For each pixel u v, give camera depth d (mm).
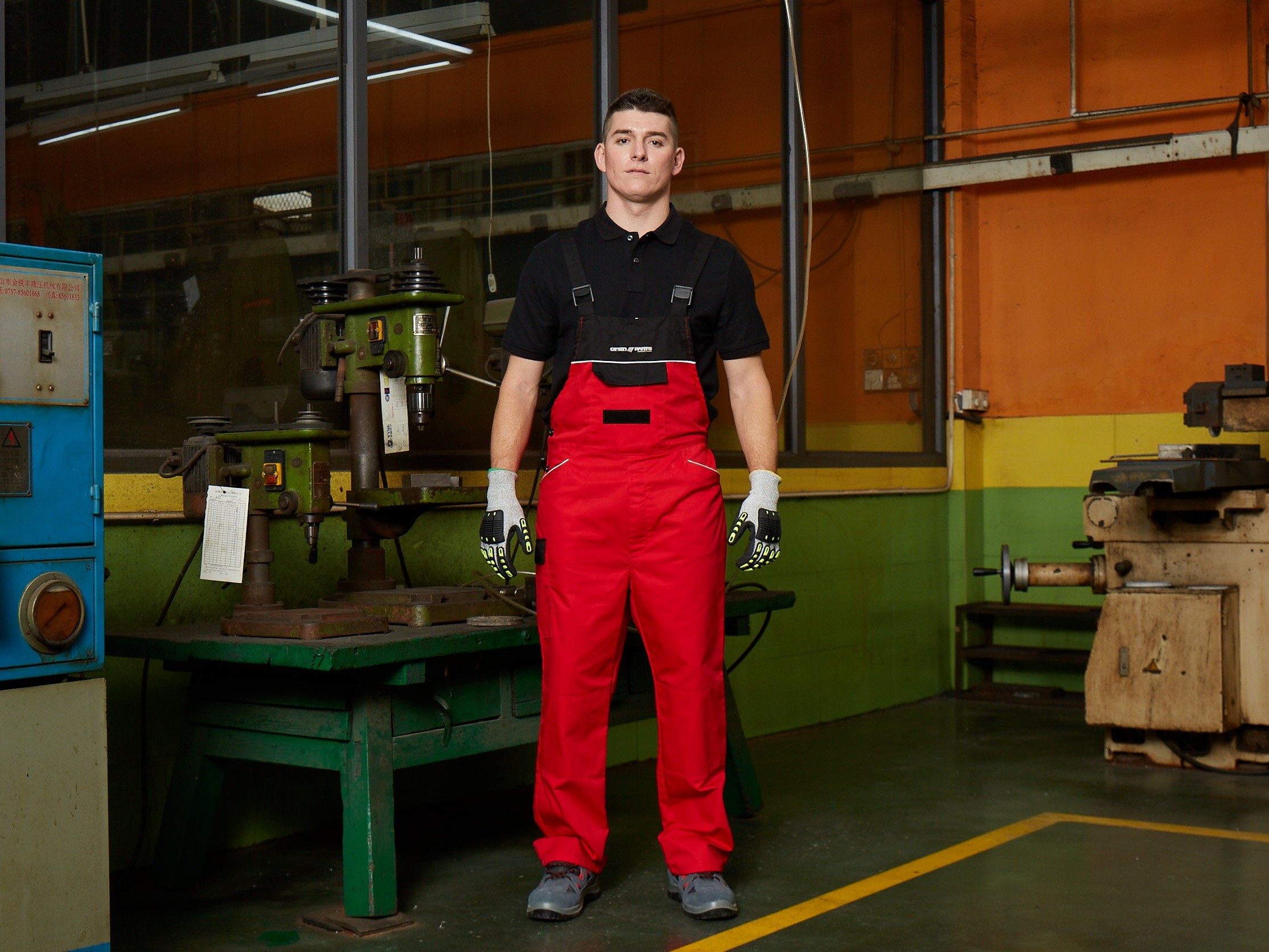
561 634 2553
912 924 2561
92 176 2998
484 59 3932
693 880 2602
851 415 5367
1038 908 2664
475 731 2709
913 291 5762
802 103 4941
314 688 2555
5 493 1860
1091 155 5406
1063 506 5711
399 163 3686
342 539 3328
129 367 3055
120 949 2418
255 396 3322
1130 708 4043
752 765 3484
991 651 5617
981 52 5859
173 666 2791
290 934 2502
